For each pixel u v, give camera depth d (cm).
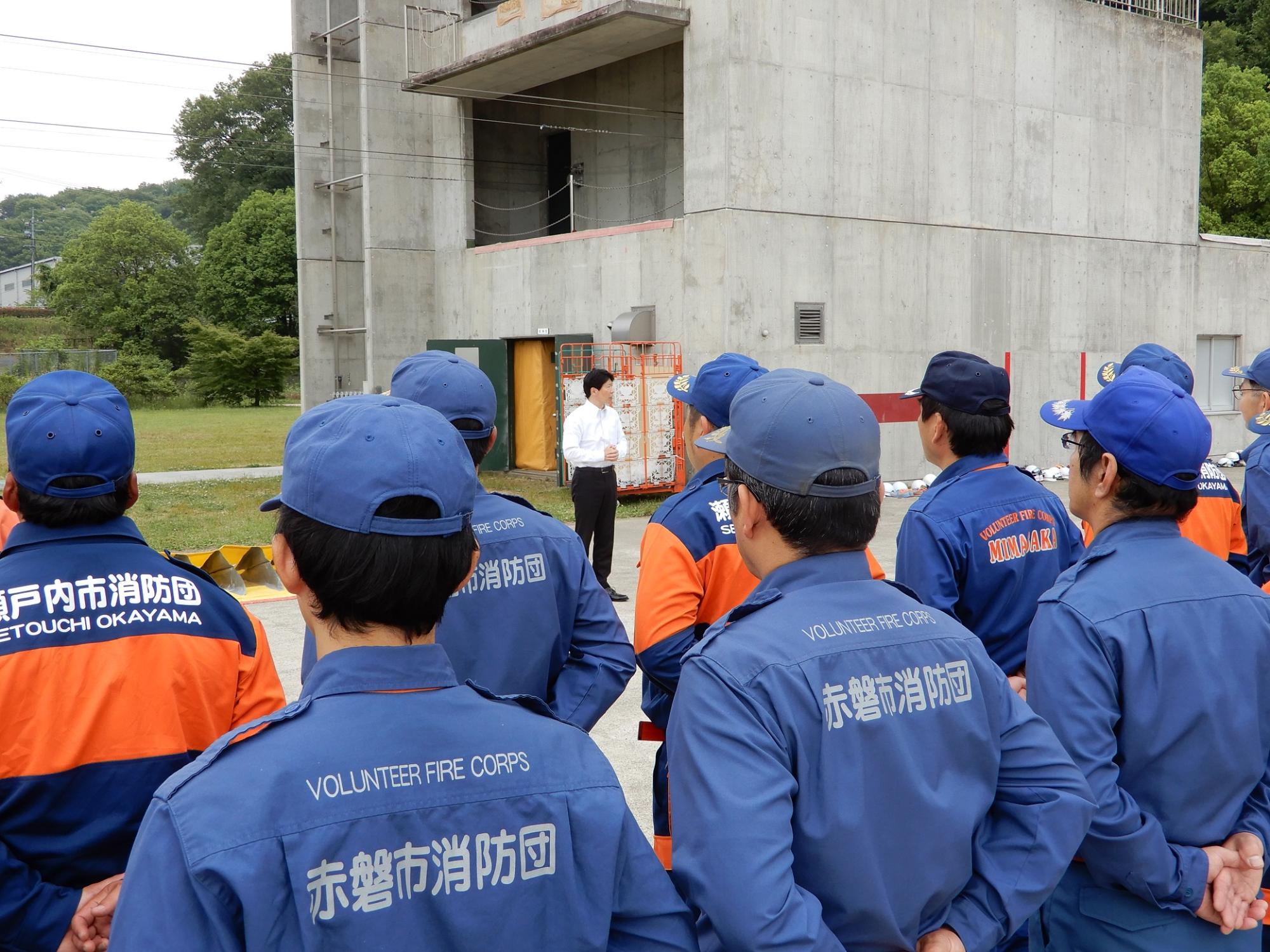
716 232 1472
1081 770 197
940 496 294
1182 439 214
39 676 188
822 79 1531
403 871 125
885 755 164
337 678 134
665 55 1872
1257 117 3653
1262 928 232
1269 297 2117
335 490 133
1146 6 1922
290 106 7075
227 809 120
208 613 208
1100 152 1847
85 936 185
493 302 1892
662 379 1523
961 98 1675
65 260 6488
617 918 140
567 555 260
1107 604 207
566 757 139
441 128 1994
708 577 275
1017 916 172
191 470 2038
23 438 200
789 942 147
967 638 179
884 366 1623
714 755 158
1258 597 216
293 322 6016
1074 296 1834
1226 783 207
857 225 1580
